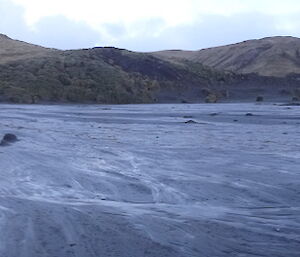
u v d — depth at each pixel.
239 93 80.25
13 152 16.92
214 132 24.66
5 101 61.84
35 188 11.65
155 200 10.56
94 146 19.05
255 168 14.14
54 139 21.33
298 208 9.85
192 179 12.64
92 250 7.16
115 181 12.45
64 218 8.82
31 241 7.52
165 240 7.68
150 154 16.97
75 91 68.25
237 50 142.00
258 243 7.63
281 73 107.56
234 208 9.86
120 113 41.94
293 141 20.52
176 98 74.31
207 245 7.50
